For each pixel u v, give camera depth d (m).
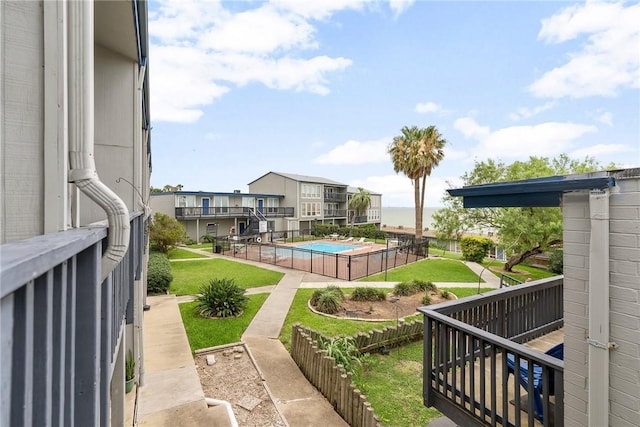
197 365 5.41
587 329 2.19
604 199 2.04
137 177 3.90
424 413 4.27
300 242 24.95
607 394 2.02
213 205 26.39
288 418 4.14
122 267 2.37
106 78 3.75
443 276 12.77
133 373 4.48
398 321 6.80
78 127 1.12
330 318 7.74
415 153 20.41
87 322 1.01
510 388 3.46
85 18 1.12
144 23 3.38
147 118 5.66
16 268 0.46
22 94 1.00
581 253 2.25
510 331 4.20
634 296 1.92
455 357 3.14
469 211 15.45
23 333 0.59
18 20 1.00
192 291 9.93
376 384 5.01
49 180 1.02
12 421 0.57
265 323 7.32
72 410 0.88
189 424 3.81
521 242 13.30
